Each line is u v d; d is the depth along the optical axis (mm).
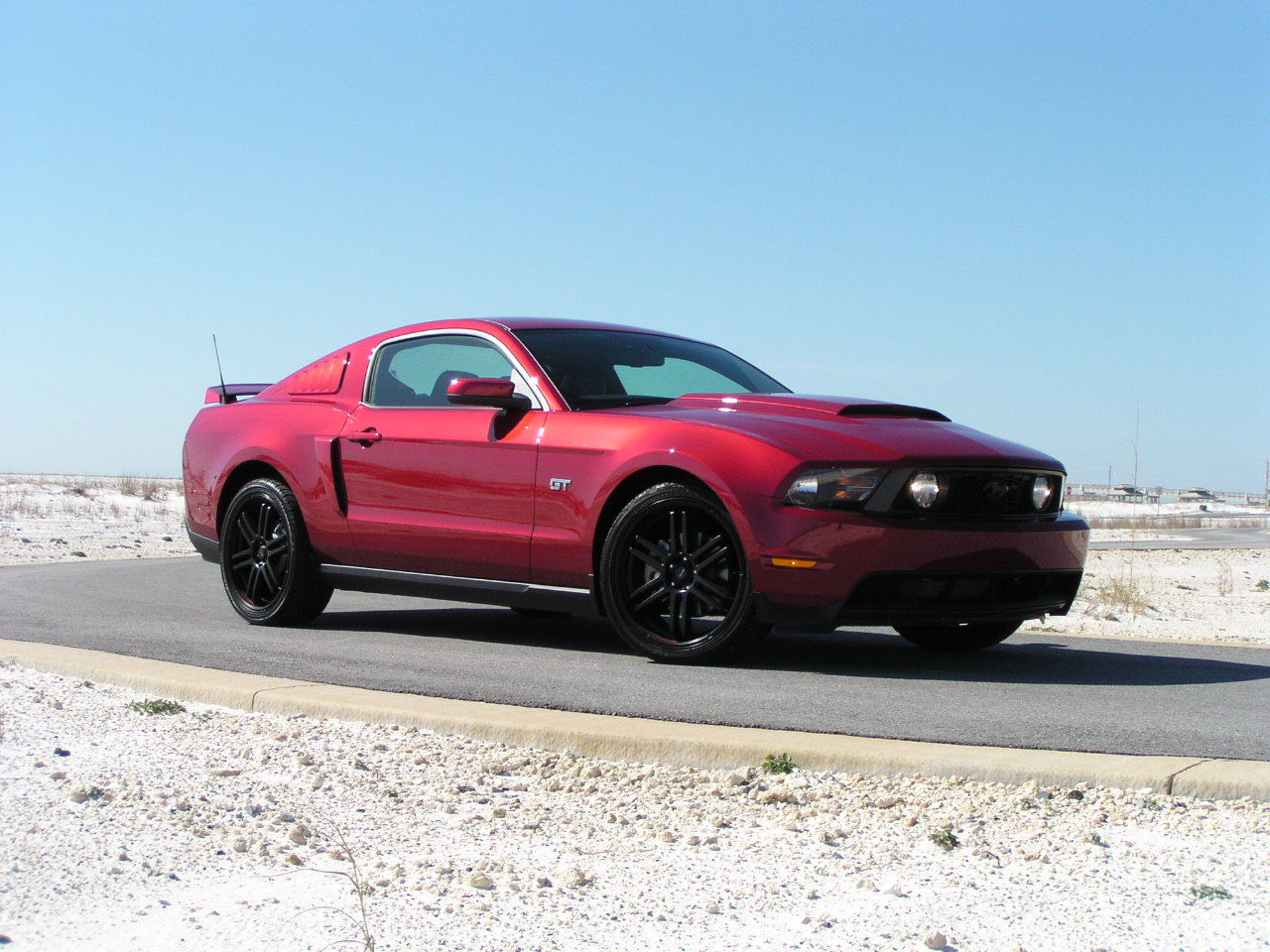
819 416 5246
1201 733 3883
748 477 4867
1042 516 5117
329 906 2498
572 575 5371
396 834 2975
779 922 2430
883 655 5707
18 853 2803
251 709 4324
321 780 3393
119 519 22750
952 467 4840
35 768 3523
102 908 2488
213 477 6895
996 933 2371
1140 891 2588
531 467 5465
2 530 17859
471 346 6008
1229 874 2676
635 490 5301
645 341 6246
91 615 6930
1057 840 2920
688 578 5121
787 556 4785
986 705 4340
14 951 2285
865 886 2621
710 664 5152
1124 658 5793
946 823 3053
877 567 4730
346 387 6453
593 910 2488
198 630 6324
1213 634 8938
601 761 3680
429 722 4004
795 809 3180
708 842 2906
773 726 3934
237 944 2316
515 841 2928
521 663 5246
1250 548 25844
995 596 5027
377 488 6035
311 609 6523
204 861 2766
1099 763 3389
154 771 3520
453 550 5734
